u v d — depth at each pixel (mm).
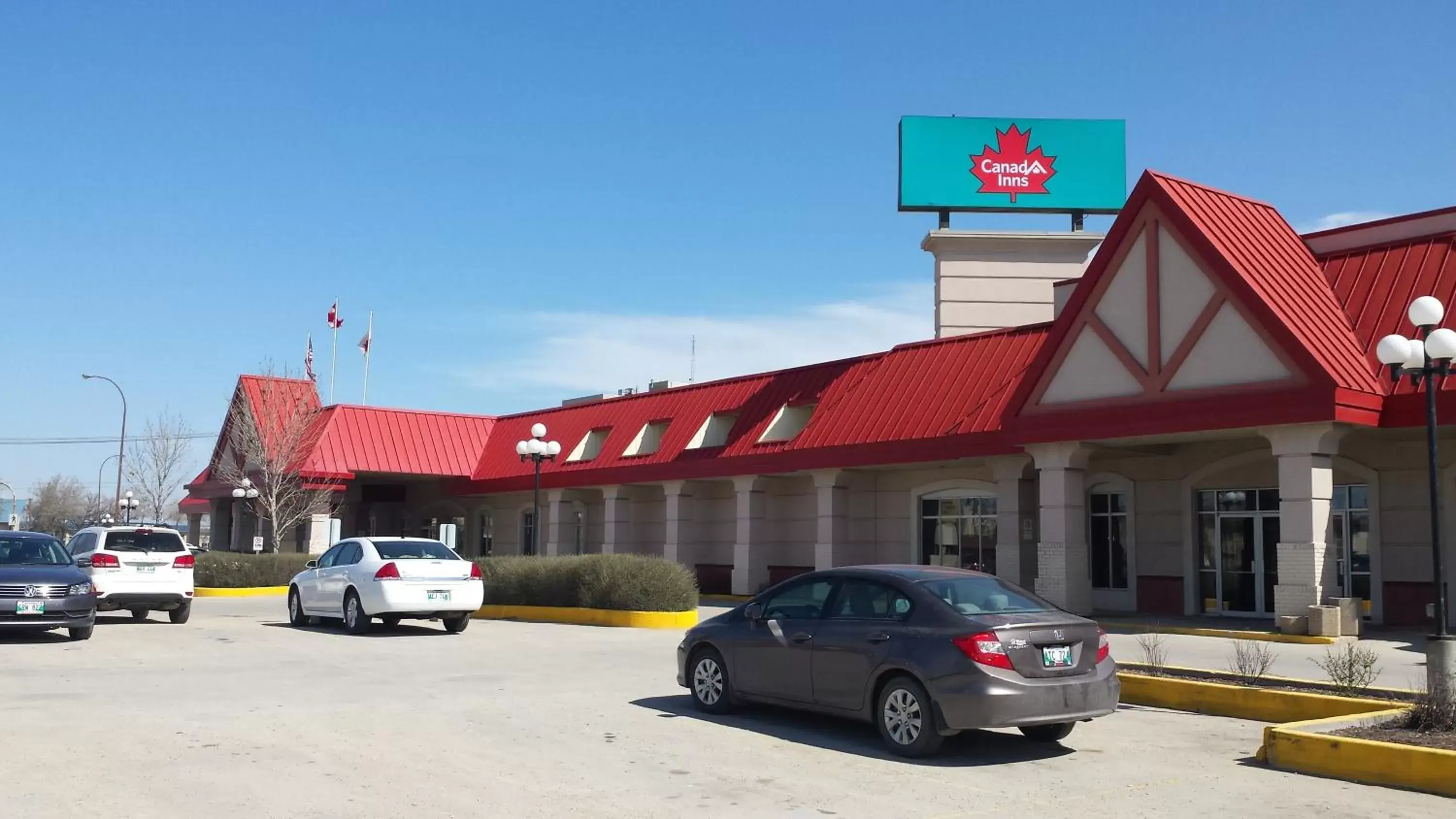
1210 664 15750
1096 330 23078
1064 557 23438
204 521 94562
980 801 8195
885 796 8297
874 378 30609
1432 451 11078
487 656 17219
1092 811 7953
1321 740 9211
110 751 9398
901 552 30719
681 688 13695
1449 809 8070
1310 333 20375
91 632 18953
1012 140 39406
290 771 8734
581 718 11414
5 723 10594
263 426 43719
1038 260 38656
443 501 48031
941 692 9430
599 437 40094
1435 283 21062
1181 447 25188
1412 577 21594
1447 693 9953
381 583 20266
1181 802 8258
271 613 26234
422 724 10945
